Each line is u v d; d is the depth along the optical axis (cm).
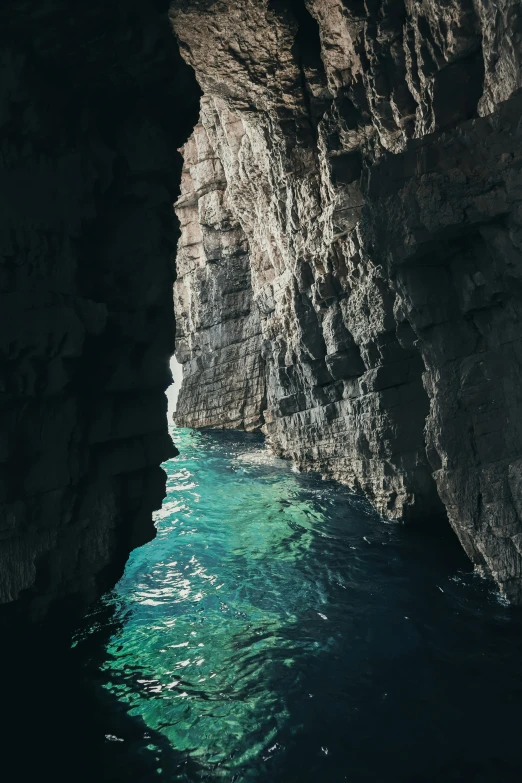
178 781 562
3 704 673
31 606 748
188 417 2694
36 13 676
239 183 1841
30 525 730
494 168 747
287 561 1091
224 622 871
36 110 704
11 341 675
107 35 738
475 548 909
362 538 1169
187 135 941
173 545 1212
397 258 852
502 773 558
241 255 2505
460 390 859
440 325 878
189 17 1236
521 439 815
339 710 659
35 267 710
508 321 816
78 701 683
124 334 819
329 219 1264
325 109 1361
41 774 570
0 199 681
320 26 1195
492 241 770
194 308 2639
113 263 827
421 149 817
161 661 765
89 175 771
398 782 554
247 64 1342
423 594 914
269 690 701
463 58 905
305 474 1741
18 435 708
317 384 1518
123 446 850
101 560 801
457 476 866
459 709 650
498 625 809
